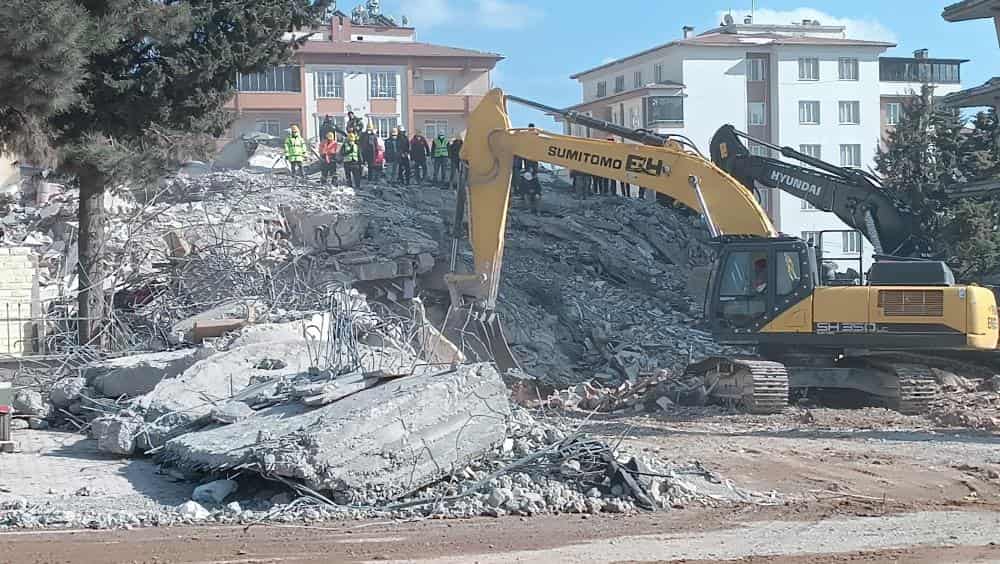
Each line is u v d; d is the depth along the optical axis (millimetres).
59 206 31344
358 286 30406
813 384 21156
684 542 9844
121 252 27859
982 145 42250
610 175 22766
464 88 78688
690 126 71938
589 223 39500
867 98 73562
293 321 19844
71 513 10688
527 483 11719
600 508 11289
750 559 9188
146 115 21938
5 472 12805
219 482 11469
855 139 73562
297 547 9508
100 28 18500
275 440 11484
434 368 13281
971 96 39312
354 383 12875
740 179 23984
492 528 10383
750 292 21391
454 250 23844
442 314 30938
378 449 11352
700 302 35531
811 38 74062
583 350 31859
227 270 27391
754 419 19547
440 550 9430
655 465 12625
